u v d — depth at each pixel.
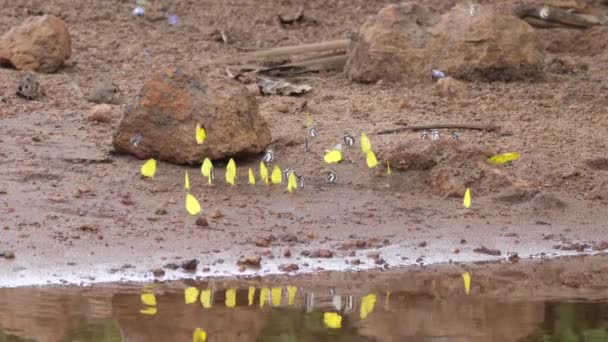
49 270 15.23
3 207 17.17
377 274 15.91
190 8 31.61
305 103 22.80
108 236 16.44
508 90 24.92
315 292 14.89
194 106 18.83
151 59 26.84
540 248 17.31
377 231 17.50
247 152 19.19
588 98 24.17
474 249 17.09
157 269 15.45
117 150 19.38
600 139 21.53
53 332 12.75
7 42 24.84
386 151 19.48
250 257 15.91
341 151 20.05
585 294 15.14
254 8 32.06
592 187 19.44
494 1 32.88
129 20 30.14
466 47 25.53
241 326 13.23
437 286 15.40
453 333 13.20
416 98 24.09
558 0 30.81
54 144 19.84
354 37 26.42
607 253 17.30
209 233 16.84
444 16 26.08
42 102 22.53
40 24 24.91
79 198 17.73
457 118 22.50
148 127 18.98
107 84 23.16
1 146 19.66
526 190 18.95
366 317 13.79
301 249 16.61
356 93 24.66
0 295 14.27
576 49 29.88
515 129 21.83
